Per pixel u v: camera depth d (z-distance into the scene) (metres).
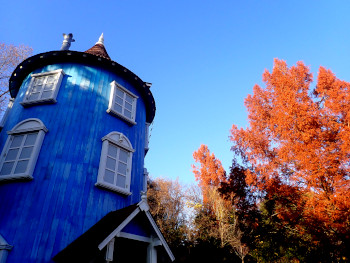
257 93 21.39
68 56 10.33
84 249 5.88
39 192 7.14
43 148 8.00
